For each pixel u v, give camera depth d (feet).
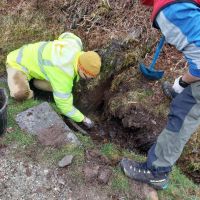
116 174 9.04
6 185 8.57
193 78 7.32
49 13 12.56
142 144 10.66
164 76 11.41
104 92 12.05
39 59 10.14
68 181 8.79
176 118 7.50
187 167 10.31
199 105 7.23
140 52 11.86
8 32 12.10
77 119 10.62
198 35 6.77
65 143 9.44
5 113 8.89
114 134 11.20
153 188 8.99
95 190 8.73
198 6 6.75
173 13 6.72
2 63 11.63
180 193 9.18
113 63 11.68
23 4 12.59
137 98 10.96
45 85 11.02
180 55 11.83
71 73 9.87
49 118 9.91
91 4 12.50
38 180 8.74
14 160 9.02
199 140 10.39
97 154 9.38
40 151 9.23
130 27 12.11
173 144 7.70
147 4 7.88
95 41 12.00
